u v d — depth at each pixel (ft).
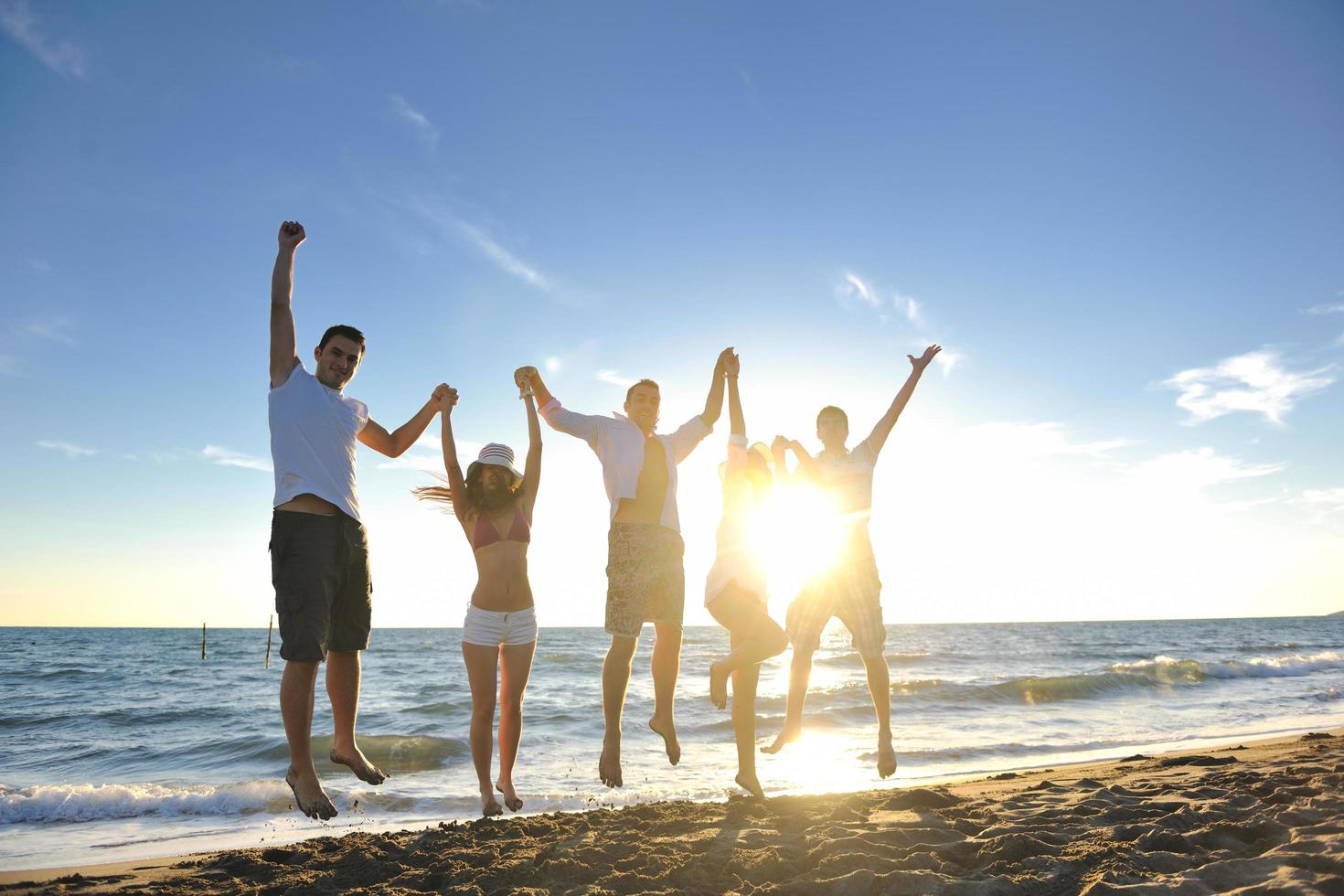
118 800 27.66
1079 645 169.27
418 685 79.66
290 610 11.38
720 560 15.11
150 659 136.87
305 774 11.25
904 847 12.24
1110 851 11.11
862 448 17.43
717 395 15.66
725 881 10.95
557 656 120.37
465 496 15.40
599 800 27.14
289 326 12.65
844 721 49.16
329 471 12.05
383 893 10.98
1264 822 12.30
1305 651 134.62
